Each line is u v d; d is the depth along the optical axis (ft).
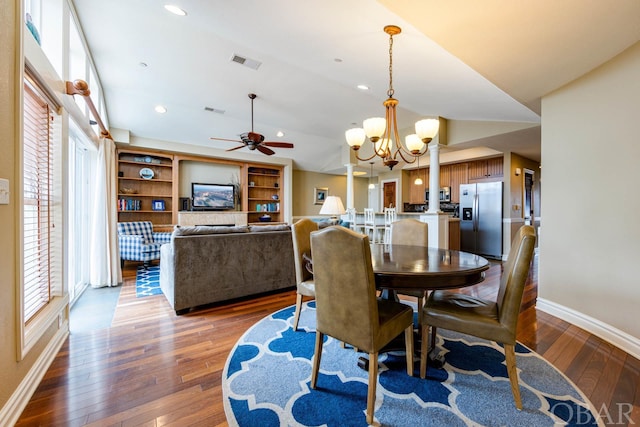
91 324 8.62
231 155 23.16
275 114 18.44
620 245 7.43
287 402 5.20
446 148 17.85
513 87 8.93
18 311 4.91
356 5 6.63
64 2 7.80
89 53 11.68
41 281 6.70
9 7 4.76
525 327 8.50
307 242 8.81
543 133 9.64
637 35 6.25
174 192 21.38
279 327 8.51
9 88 4.78
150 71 13.38
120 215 20.25
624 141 7.32
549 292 9.61
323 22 7.61
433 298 6.61
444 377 6.00
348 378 5.97
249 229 11.41
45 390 5.46
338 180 31.35
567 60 7.30
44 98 6.61
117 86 14.82
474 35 6.23
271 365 6.43
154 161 20.85
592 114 8.13
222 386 5.65
